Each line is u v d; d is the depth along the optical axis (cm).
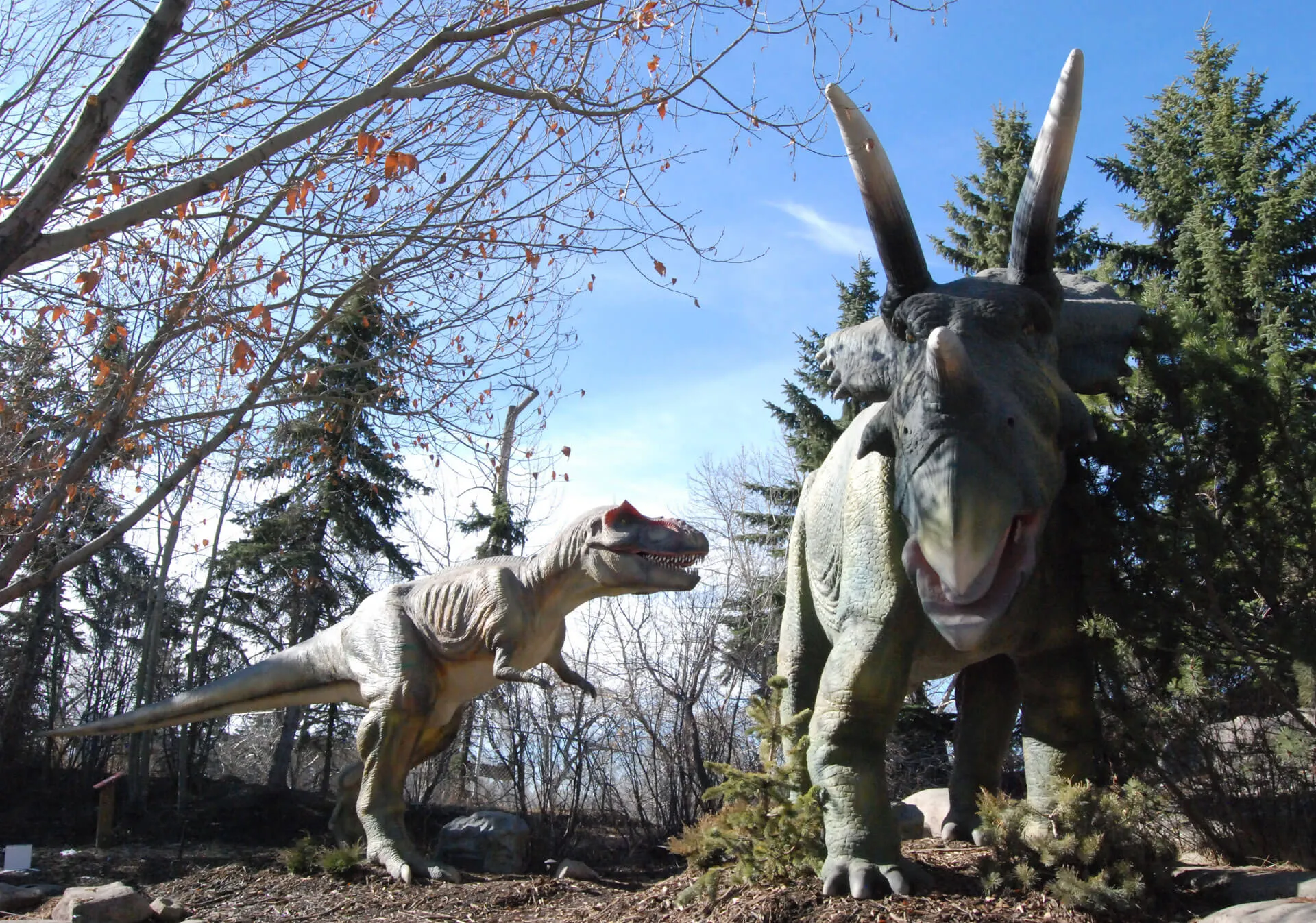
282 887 881
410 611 921
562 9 574
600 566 856
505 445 869
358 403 789
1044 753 452
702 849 510
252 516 1712
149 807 1468
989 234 1827
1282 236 927
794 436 2127
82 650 1839
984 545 356
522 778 1516
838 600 488
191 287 653
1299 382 497
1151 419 481
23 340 711
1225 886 411
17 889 922
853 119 403
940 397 369
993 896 404
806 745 460
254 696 992
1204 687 487
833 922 392
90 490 849
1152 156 1334
